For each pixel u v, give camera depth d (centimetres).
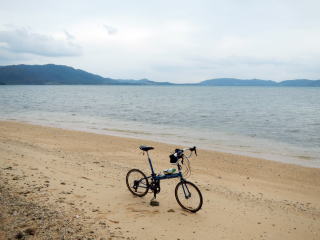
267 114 4638
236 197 877
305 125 3262
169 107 5938
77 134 2234
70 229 508
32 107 5297
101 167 1147
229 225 631
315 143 2175
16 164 962
